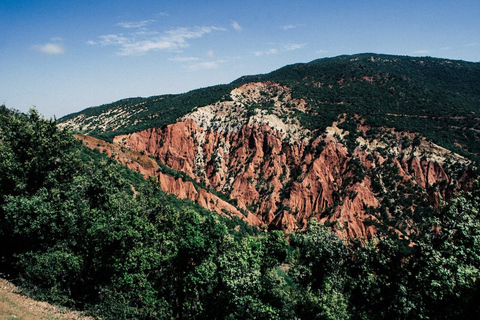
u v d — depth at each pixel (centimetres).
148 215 3266
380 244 1906
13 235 2327
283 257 2986
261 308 2189
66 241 2422
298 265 2536
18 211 2239
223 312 2461
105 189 2981
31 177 2658
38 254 2234
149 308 2256
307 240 2453
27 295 2009
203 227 2550
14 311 1697
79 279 2312
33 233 2281
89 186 2927
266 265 2784
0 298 1803
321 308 2111
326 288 2286
